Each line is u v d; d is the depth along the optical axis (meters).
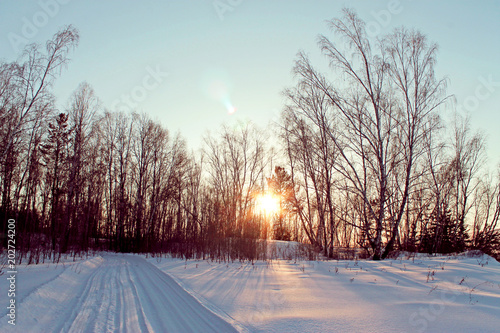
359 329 5.30
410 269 11.91
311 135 22.16
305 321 5.89
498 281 9.45
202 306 7.41
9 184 20.34
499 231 31.33
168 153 41.12
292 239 52.62
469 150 30.31
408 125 18.48
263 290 9.12
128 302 8.61
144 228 38.75
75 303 8.54
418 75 18.20
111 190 40.00
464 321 5.38
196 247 23.41
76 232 28.70
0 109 17.91
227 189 34.94
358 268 12.91
